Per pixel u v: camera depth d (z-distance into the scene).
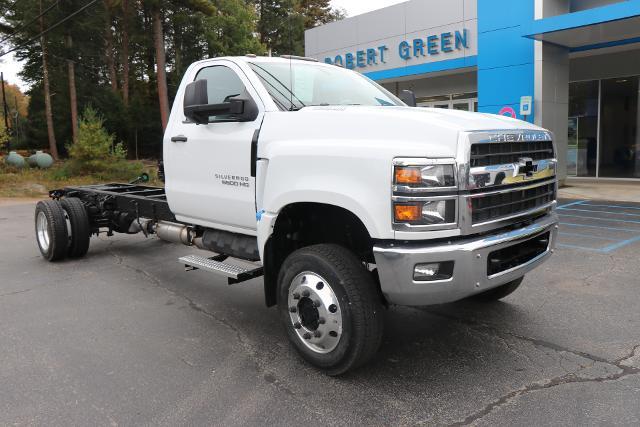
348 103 4.81
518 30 14.65
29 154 34.50
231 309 5.48
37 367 4.11
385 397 3.53
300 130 4.03
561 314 5.00
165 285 6.43
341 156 3.58
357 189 3.47
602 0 14.29
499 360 4.06
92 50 38.22
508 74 15.05
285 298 4.00
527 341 4.40
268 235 4.11
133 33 37.69
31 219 13.20
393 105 5.03
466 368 3.94
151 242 9.11
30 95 41.19
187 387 3.74
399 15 19.09
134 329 4.91
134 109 38.25
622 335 4.46
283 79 4.71
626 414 3.23
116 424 3.27
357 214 3.47
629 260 6.95
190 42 40.75
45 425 3.27
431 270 3.36
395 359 4.13
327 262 3.65
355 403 3.46
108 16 36.53
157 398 3.59
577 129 17.50
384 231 3.36
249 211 4.56
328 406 3.44
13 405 3.52
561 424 3.14
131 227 7.80
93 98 37.62
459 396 3.52
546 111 14.62
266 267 4.26
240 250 4.90
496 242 3.52
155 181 23.19
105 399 3.59
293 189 3.85
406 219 3.29
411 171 3.28
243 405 3.48
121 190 8.28
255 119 4.46
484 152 3.50
